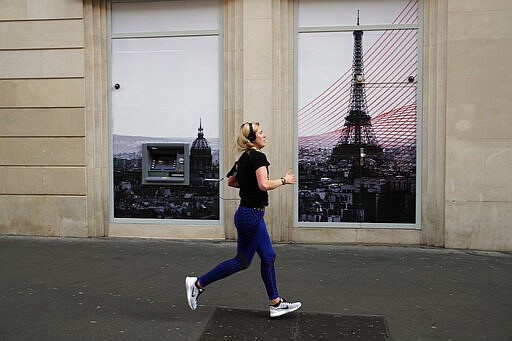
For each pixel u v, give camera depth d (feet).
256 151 14.60
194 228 25.77
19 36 26.03
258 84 24.26
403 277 19.10
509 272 19.74
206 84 25.53
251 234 14.53
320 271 19.88
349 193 24.61
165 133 25.93
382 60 24.18
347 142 24.56
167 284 18.33
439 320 14.88
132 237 26.14
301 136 24.80
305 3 24.54
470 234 23.13
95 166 26.17
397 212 24.35
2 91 26.32
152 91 25.95
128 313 15.44
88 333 13.94
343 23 24.38
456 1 22.74
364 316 15.16
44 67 25.98
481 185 22.91
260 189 14.23
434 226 23.94
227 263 14.84
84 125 25.89
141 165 26.14
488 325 14.53
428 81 23.68
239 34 24.63
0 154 26.43
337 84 24.53
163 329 14.21
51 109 26.07
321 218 24.81
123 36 25.91
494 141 22.74
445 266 20.56
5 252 23.08
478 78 22.72
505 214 22.80
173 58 25.72
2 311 15.60
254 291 17.48
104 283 18.43
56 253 22.89
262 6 24.11
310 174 24.80
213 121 25.53
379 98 24.29
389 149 24.30
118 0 25.81
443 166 23.50
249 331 14.08
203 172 25.70
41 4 25.77
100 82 26.03
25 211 26.40
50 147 26.16
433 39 23.52
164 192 26.07
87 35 25.76
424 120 23.86
